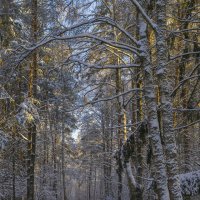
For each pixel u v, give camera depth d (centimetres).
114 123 2359
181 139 1453
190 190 971
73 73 1027
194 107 1266
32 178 1792
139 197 1284
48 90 1933
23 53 909
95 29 1222
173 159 802
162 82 838
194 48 1187
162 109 828
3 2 1145
